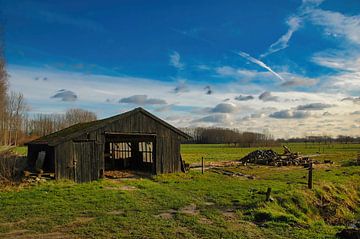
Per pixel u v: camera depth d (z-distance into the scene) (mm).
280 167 39375
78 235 11875
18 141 63781
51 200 17109
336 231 13695
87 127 25906
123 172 29594
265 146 101188
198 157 55062
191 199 18578
